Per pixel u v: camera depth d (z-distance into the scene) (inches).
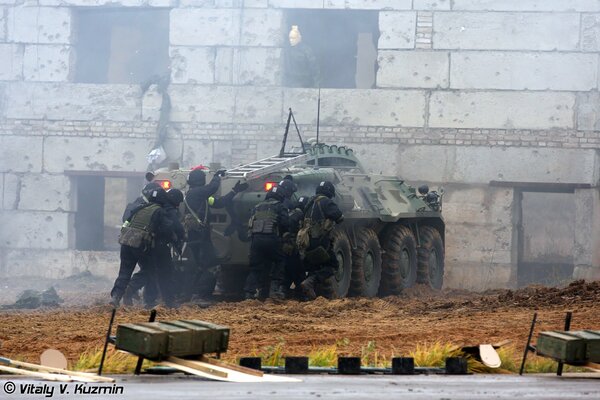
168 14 4111.7
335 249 2511.1
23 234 3782.0
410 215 2893.7
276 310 2148.1
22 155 3786.9
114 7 3764.8
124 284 2335.1
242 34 3705.7
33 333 1686.8
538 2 3604.8
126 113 3747.5
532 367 1336.1
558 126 3607.3
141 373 1181.1
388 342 1628.9
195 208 2466.8
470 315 2037.4
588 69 3595.0
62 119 3777.1
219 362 1145.4
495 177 3631.9
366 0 3673.7
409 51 3659.0
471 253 3641.7
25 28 3796.8
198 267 2506.2
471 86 3634.4
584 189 3592.5
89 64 3969.0
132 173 3742.6
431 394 1016.2
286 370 1219.9
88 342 1582.2
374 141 3661.4
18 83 3794.3
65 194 3769.7
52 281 3683.6
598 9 3587.6
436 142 3646.7
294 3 3678.6
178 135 3730.3
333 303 2267.5
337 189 2628.0
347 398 978.7
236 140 3705.7
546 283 3750.0
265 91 3695.9
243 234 2503.7
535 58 3612.2
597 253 3587.6
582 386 1103.6
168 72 3762.3
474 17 3631.9
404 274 2915.8
